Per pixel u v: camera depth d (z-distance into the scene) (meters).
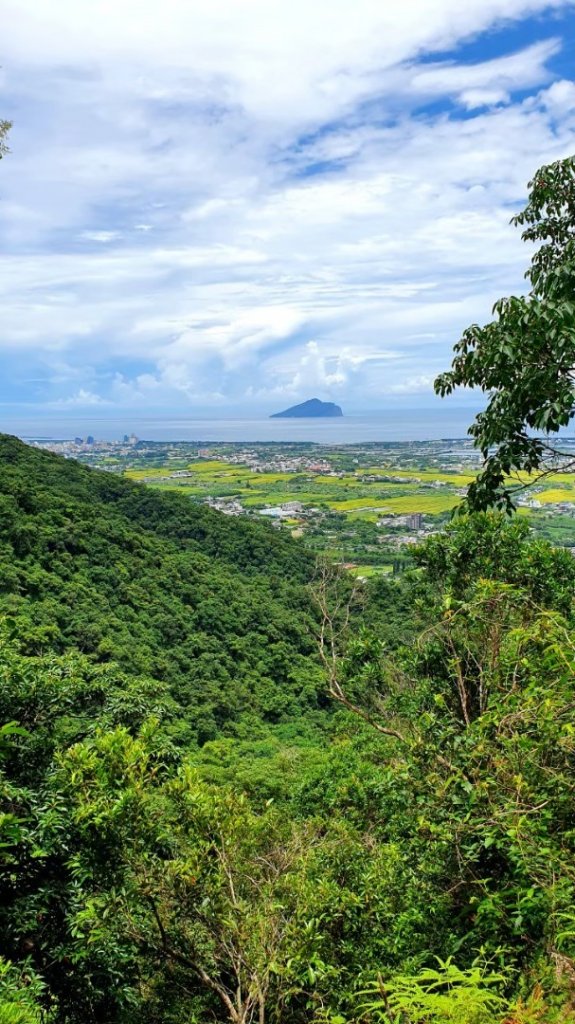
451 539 5.96
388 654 6.11
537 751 3.39
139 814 4.82
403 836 5.72
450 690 5.56
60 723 7.25
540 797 3.39
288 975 4.30
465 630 5.51
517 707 3.68
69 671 7.18
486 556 5.73
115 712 7.14
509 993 3.20
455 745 4.21
